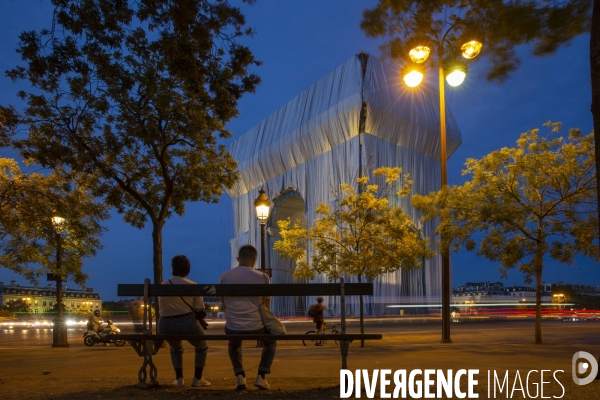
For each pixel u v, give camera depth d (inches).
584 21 312.2
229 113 569.6
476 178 757.3
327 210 930.7
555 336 1019.9
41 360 478.0
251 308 241.9
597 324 1658.5
